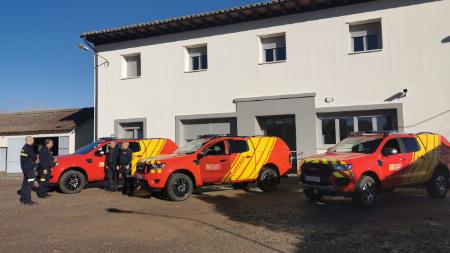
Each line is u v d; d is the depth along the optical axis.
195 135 18.84
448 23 14.63
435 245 6.48
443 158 11.30
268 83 17.22
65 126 23.64
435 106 14.62
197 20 18.12
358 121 15.91
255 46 17.58
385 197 11.38
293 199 11.41
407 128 14.91
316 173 10.11
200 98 18.53
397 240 6.80
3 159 25.95
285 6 16.58
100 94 20.77
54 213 9.78
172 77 19.20
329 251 6.26
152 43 19.77
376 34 15.93
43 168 12.41
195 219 8.79
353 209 9.61
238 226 8.02
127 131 20.44
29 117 28.23
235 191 13.38
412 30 15.10
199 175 11.82
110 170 13.59
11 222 8.79
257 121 17.48
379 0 15.59
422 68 14.87
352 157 9.77
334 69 16.14
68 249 6.57
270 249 6.41
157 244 6.78
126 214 9.50
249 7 16.67
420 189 12.96
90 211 9.98
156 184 11.27
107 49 20.80
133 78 20.08
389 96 15.25
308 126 16.33
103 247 6.65
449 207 9.73
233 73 17.91
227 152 12.38
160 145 15.22
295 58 16.80
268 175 13.06
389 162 10.17
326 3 16.22
